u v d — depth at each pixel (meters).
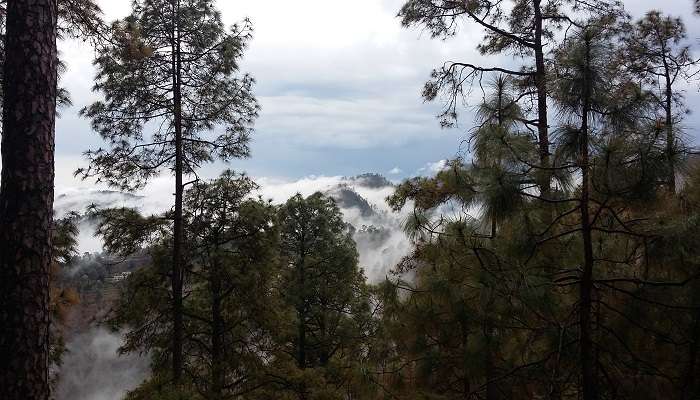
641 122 3.38
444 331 4.88
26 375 4.08
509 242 3.97
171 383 10.84
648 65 11.16
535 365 3.96
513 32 9.68
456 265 4.68
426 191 7.57
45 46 4.39
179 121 11.55
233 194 12.79
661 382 3.61
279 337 13.97
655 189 3.44
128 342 12.28
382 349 5.46
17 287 4.11
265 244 12.98
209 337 13.54
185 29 11.30
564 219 3.93
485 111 4.30
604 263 3.92
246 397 12.37
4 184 4.23
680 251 3.37
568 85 3.39
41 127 4.32
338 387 15.19
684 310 3.61
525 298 3.77
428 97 10.04
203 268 12.57
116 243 11.37
